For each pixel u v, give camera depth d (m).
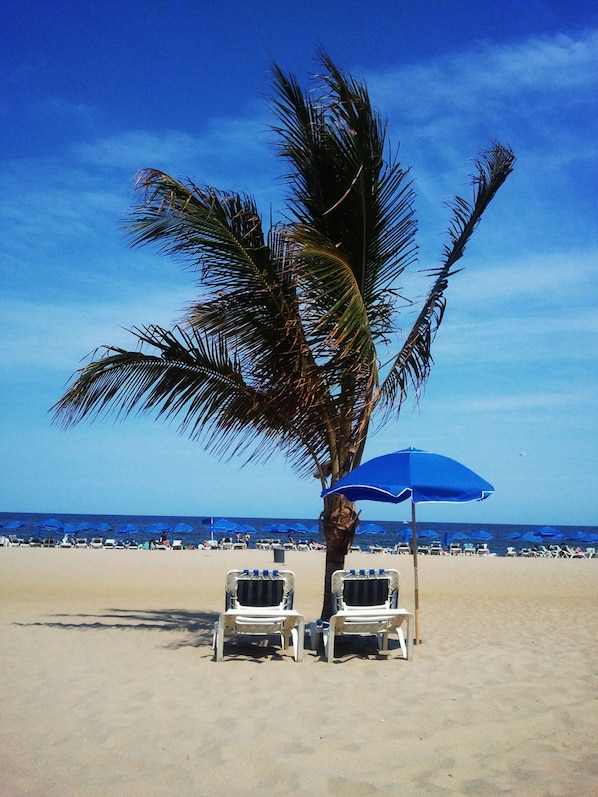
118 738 4.03
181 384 7.77
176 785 3.35
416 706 4.74
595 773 3.43
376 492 7.39
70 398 7.57
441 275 8.06
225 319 7.11
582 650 7.06
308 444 7.75
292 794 3.24
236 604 6.53
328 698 4.96
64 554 27.23
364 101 6.93
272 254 6.92
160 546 37.28
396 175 7.18
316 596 13.48
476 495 6.30
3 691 5.07
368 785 3.33
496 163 7.71
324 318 6.37
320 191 7.40
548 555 38.44
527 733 4.11
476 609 11.17
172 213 6.79
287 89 7.07
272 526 47.25
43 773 3.49
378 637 6.79
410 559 31.27
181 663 6.21
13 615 9.62
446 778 3.41
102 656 6.51
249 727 4.25
